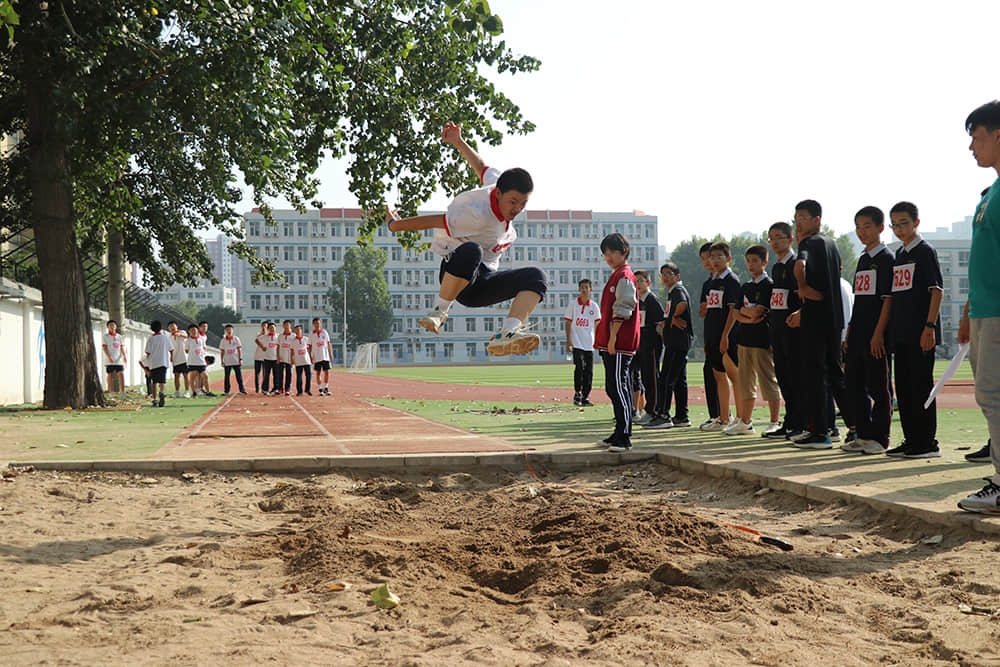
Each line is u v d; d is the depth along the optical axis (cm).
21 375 1875
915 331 593
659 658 232
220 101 1186
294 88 1314
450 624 275
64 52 1176
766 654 234
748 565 327
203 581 334
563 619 280
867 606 282
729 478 562
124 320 2675
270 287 10538
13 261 1836
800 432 765
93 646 250
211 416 1255
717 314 887
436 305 381
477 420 1103
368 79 1377
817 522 435
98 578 342
